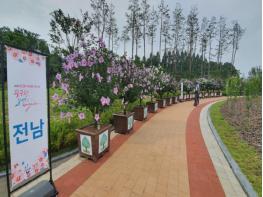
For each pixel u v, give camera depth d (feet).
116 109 25.52
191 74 122.11
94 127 15.30
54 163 13.47
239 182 11.42
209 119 29.71
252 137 19.53
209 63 137.49
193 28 122.42
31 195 7.75
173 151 16.19
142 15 104.58
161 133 21.72
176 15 118.11
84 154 14.26
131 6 103.14
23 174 7.61
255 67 48.19
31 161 7.95
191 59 125.80
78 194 9.90
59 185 10.68
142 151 16.05
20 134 7.39
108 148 15.78
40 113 8.28
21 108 7.36
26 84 7.50
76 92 14.55
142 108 27.73
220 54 139.74
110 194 9.96
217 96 91.71
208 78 110.42
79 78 14.23
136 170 12.66
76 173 12.08
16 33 92.12
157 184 11.03
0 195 9.66
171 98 49.75
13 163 7.20
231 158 14.32
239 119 28.86
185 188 10.71
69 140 16.14
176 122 27.86
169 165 13.52
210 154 15.66
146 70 31.12
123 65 20.79
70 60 13.94
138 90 24.71
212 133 22.15
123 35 107.86
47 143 8.78
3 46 6.64
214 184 11.20
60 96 14.69
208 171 12.75
